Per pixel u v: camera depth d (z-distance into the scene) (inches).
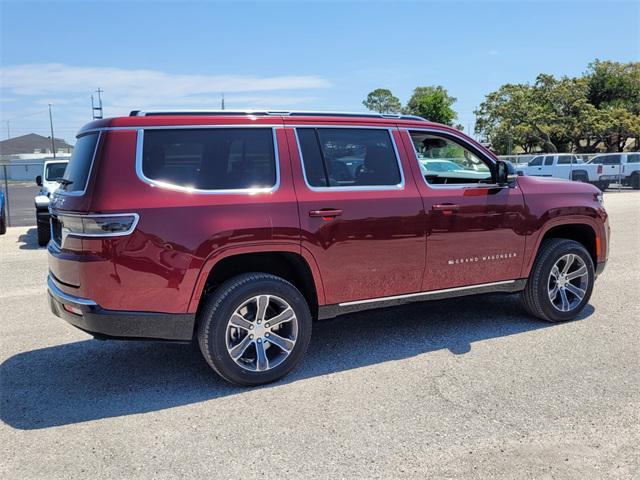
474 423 140.4
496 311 238.2
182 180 156.7
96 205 146.3
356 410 148.9
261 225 160.4
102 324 149.3
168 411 150.9
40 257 395.5
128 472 121.9
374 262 179.3
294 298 166.6
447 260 192.7
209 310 157.9
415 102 2795.3
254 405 153.4
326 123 178.2
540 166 1117.7
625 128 1797.5
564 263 218.4
